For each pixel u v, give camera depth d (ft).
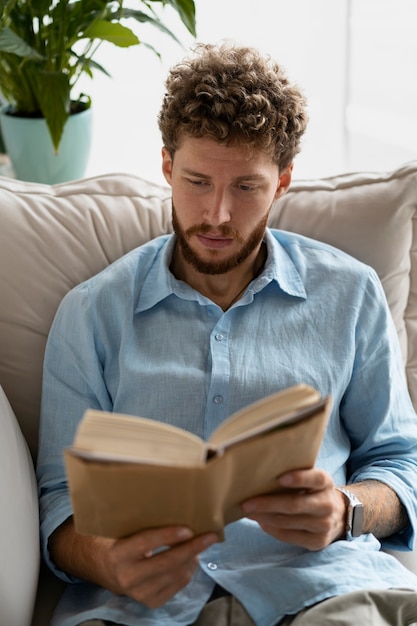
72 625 3.51
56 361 4.14
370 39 9.02
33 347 4.36
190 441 2.74
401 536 4.02
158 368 4.00
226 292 4.20
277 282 4.16
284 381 3.98
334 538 3.72
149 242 4.40
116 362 4.10
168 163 4.14
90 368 4.07
